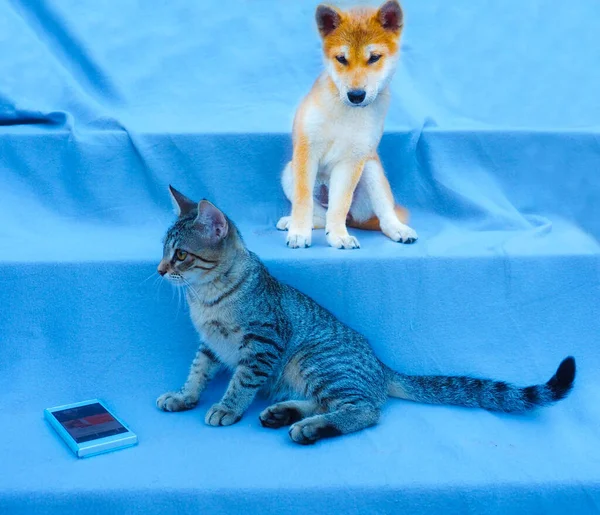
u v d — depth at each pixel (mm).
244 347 1335
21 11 1686
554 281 1431
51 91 1629
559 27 1752
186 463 1249
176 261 1312
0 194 1534
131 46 1697
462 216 1590
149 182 1568
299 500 1219
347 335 1378
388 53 1444
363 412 1315
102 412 1333
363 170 1514
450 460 1264
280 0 1755
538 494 1232
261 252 1436
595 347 1438
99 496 1207
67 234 1525
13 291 1396
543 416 1356
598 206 1590
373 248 1459
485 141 1591
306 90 1695
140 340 1420
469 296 1430
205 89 1687
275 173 1582
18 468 1237
